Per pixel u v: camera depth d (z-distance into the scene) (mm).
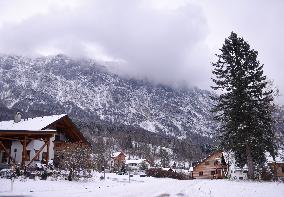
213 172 76250
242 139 36750
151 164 121750
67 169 30344
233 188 23797
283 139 41906
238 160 41250
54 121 43812
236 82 38094
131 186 24922
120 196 17281
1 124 46969
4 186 20547
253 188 23875
